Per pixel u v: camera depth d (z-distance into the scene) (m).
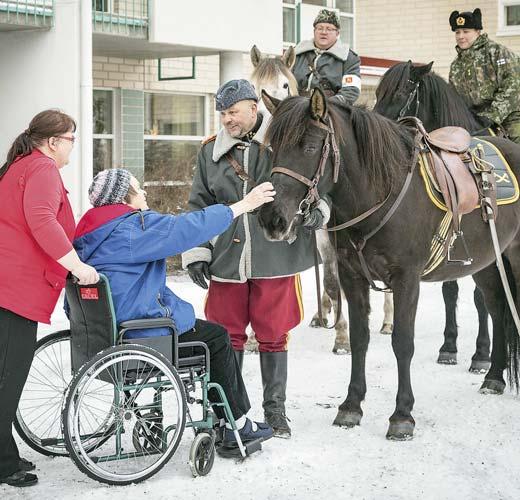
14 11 9.83
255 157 4.81
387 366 6.70
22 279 4.12
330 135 4.51
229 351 4.49
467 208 5.23
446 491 4.20
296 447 4.80
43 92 10.28
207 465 4.37
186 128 15.65
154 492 4.13
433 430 5.14
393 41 22.39
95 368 4.05
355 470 4.48
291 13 16.69
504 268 6.02
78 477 4.34
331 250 6.87
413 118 5.28
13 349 4.15
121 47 12.97
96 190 4.34
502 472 4.46
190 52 13.73
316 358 6.95
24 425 4.55
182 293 9.63
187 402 4.44
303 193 4.45
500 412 5.50
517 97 7.15
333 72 7.20
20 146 4.22
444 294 6.82
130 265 4.24
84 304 4.23
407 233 4.91
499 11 21.00
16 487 4.20
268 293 4.88
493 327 6.01
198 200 5.01
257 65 6.18
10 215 4.14
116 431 4.29
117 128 14.38
